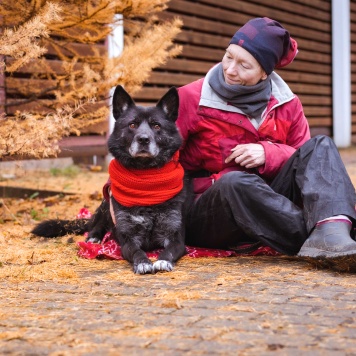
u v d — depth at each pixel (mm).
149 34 8914
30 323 4055
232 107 6340
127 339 3650
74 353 3426
